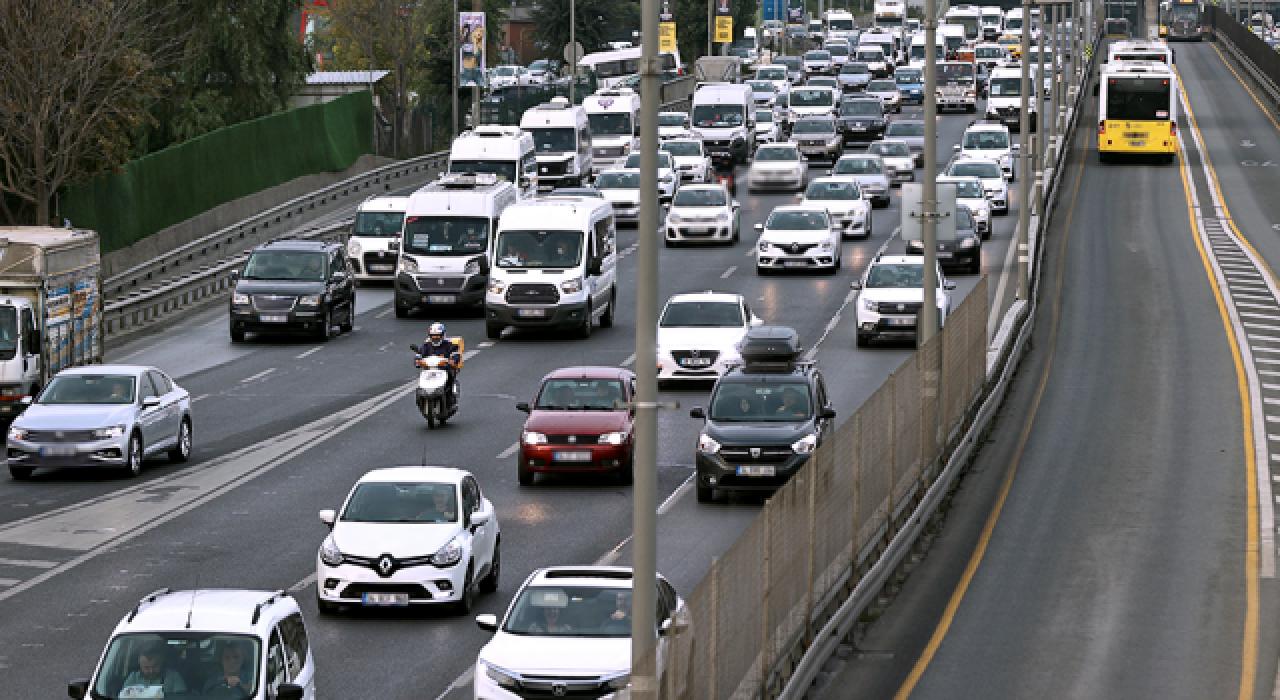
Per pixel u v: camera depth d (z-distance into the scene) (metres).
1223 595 74.44
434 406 113.19
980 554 82.44
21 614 70.44
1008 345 127.88
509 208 153.38
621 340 150.38
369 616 70.94
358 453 107.19
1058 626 69.88
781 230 177.88
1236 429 111.88
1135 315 157.25
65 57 170.38
